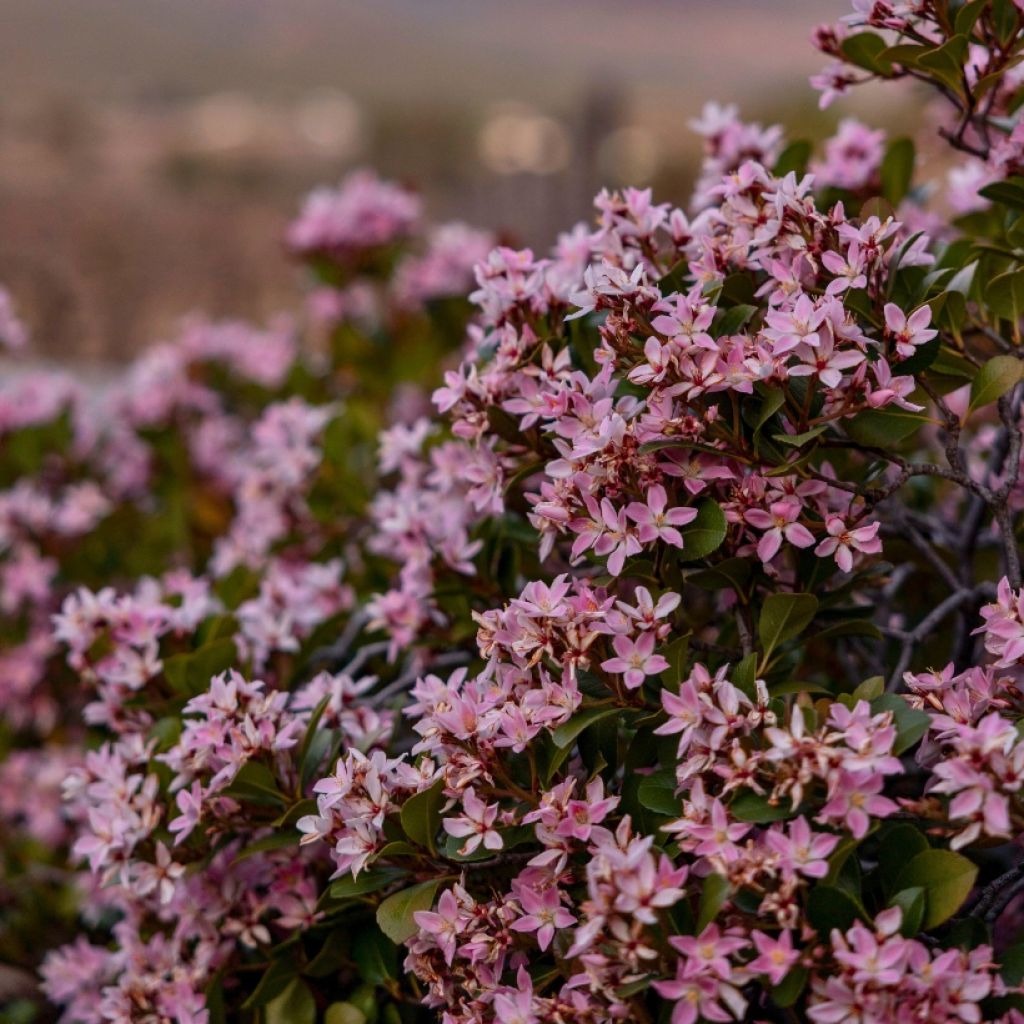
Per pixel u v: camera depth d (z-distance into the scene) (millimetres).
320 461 996
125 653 817
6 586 1097
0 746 1102
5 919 1000
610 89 2732
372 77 4559
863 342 696
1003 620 708
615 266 754
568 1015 681
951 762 668
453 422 770
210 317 2250
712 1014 655
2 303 1152
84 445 1268
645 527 703
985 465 868
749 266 746
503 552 823
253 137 3566
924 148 971
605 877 663
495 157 3088
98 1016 850
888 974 646
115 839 766
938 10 760
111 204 2701
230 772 748
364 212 1312
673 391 700
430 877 724
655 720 720
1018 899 788
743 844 685
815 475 717
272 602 876
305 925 767
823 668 849
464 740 707
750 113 2848
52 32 4664
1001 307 767
